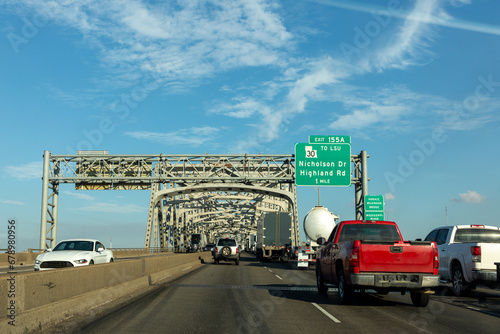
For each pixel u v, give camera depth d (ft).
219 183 148.56
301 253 114.11
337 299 48.34
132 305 41.24
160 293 51.08
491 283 48.65
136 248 210.38
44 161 140.26
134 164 145.28
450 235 55.93
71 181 141.28
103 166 143.43
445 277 55.52
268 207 309.83
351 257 41.45
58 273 33.06
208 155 142.31
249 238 445.37
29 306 28.50
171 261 85.10
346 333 30.32
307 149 122.93
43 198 138.82
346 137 123.65
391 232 49.11
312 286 63.41
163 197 174.40
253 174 147.02
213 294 50.98
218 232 587.68
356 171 138.41
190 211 374.43
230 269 105.60
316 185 121.80
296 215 167.53
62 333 28.19
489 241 55.47
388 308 41.98
